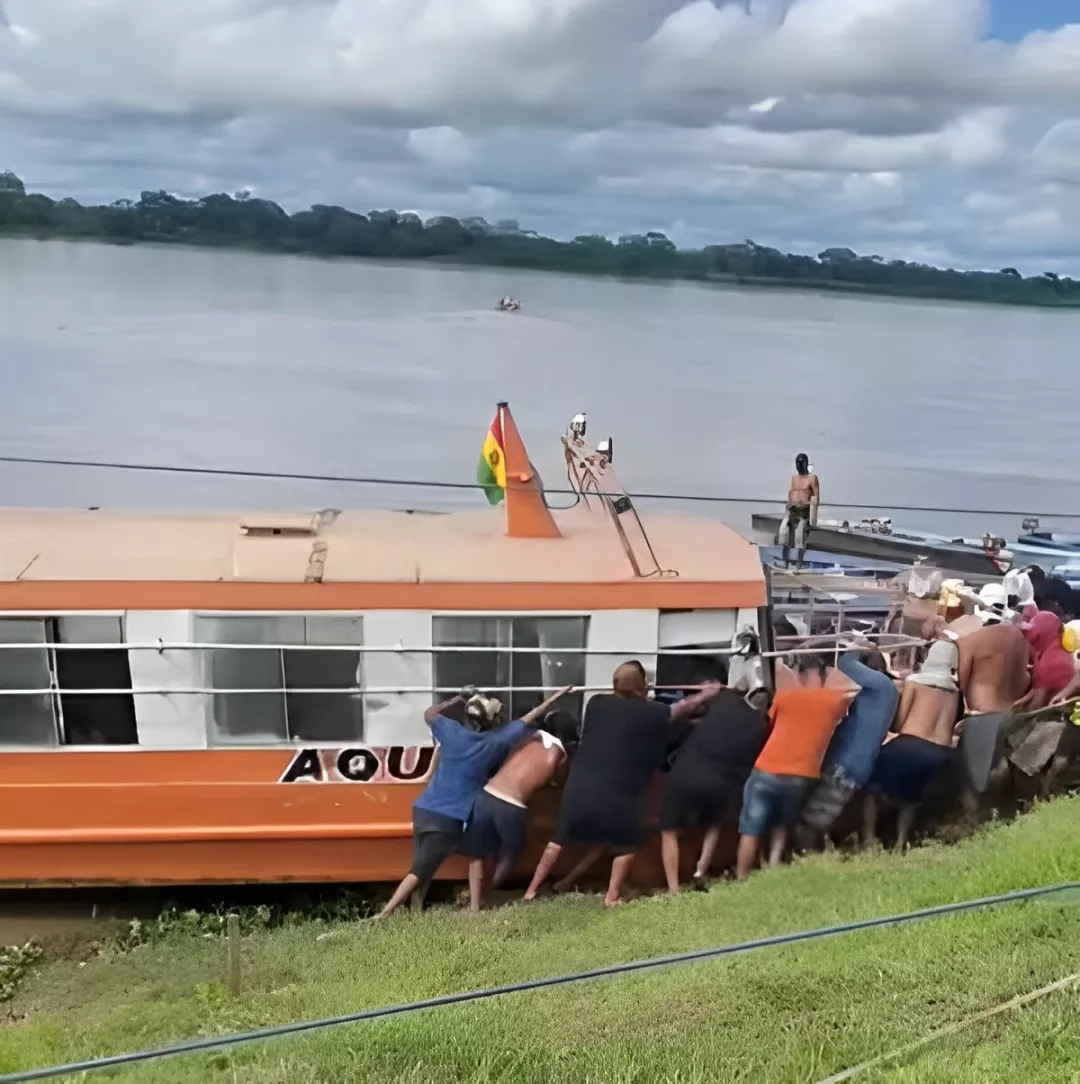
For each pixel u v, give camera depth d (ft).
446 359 137.49
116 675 31.37
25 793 31.19
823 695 32.58
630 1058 20.89
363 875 32.60
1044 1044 20.75
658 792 32.30
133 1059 21.09
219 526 34.06
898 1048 20.97
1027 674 34.68
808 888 29.58
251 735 31.94
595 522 36.63
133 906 32.81
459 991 24.76
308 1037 22.12
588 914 30.37
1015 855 29.84
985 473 100.63
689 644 33.32
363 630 32.01
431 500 96.48
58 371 126.00
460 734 31.45
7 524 33.73
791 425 115.14
